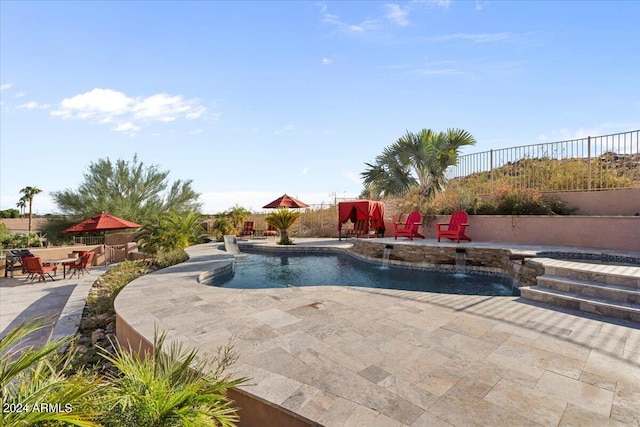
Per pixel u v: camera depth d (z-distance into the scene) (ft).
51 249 40.34
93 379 7.68
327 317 15.05
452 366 10.19
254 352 11.27
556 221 30.22
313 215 66.59
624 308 14.52
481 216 35.68
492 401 8.27
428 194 48.85
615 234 26.58
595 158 32.07
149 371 7.29
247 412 8.84
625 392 8.64
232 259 35.35
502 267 27.48
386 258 35.42
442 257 31.22
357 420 7.54
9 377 5.65
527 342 12.04
